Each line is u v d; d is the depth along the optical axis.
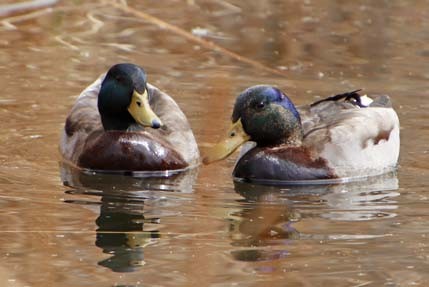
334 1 24.41
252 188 14.30
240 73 19.81
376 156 15.00
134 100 14.93
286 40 21.84
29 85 18.73
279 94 14.88
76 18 22.83
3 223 12.41
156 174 14.91
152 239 11.95
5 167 14.91
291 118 14.87
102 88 15.18
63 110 17.53
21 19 22.58
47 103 17.84
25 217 12.66
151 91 16.12
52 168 15.01
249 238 11.99
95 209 13.07
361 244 11.82
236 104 14.90
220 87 18.91
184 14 23.45
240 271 10.88
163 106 15.87
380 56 20.92
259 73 19.80
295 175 14.55
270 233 12.22
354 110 15.41
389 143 15.24
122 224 12.48
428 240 11.95
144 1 24.34
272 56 20.89
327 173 14.59
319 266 11.10
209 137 16.58
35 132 16.55
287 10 23.84
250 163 14.70
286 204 13.48
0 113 17.28
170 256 11.39
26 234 12.02
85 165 14.98
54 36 21.70
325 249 11.64
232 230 12.32
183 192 14.01
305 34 22.27
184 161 15.12
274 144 14.90
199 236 12.11
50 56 20.47
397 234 12.20
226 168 15.38
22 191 13.76
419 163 15.41
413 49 21.41
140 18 22.92
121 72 15.02
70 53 20.73
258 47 21.42
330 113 15.57
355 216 12.92
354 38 22.03
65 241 11.83
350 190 14.22
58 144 16.12
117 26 22.47
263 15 23.52
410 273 10.90
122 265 11.08
